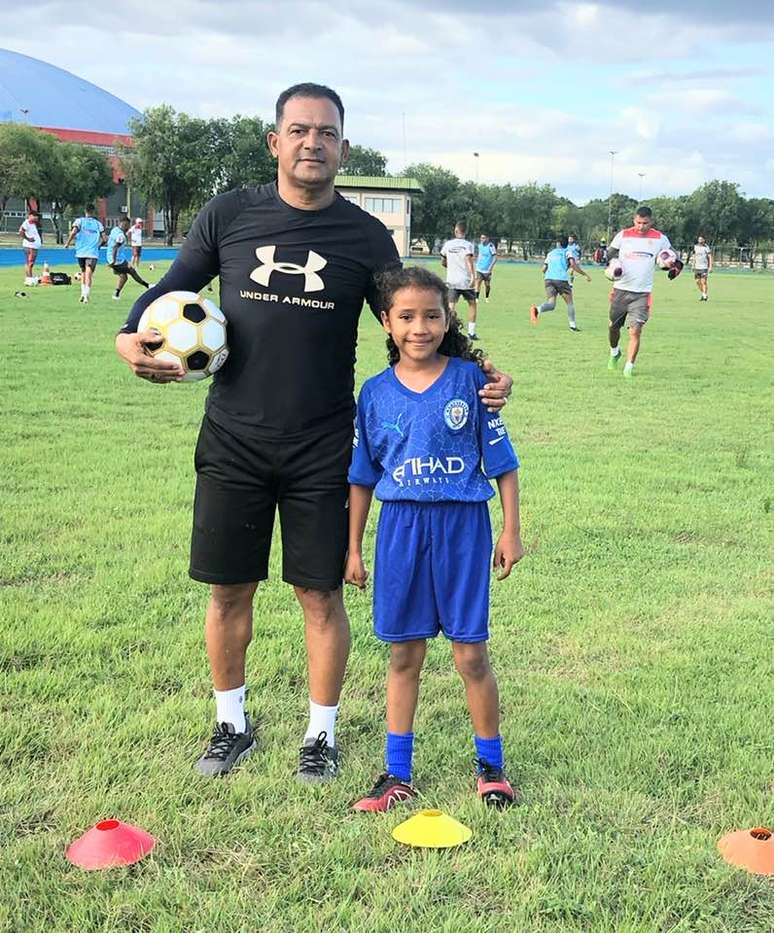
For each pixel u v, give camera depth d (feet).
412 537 9.70
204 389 33.78
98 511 19.01
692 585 16.25
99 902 8.05
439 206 252.62
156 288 10.59
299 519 10.47
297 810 9.54
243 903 8.11
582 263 230.27
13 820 9.21
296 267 10.15
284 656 12.96
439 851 8.85
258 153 225.15
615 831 9.23
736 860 8.75
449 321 10.02
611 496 21.31
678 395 35.53
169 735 10.84
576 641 13.83
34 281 79.61
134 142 224.74
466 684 9.95
